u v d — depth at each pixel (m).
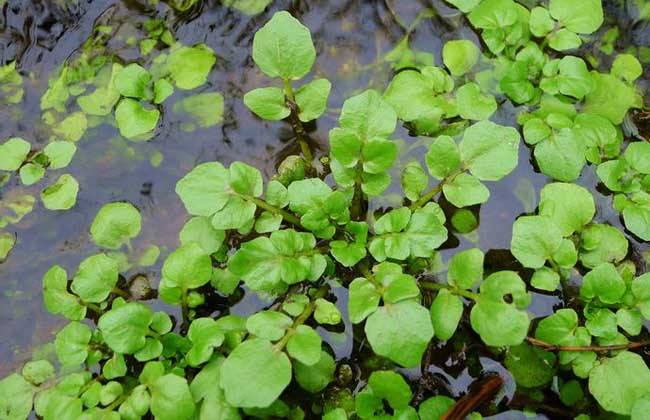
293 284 0.44
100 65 0.49
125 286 0.45
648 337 0.43
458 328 0.44
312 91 0.46
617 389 0.41
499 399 0.43
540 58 0.47
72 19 0.49
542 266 0.43
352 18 0.49
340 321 0.44
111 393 0.42
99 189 0.47
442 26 0.49
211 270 0.43
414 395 0.43
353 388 0.43
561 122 0.45
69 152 0.47
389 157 0.43
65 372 0.43
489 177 0.44
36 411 0.42
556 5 0.48
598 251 0.44
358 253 0.43
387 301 0.41
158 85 0.48
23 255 0.46
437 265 0.44
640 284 0.42
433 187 0.46
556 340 0.42
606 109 0.47
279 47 0.45
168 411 0.40
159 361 0.42
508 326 0.41
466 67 0.48
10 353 0.44
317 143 0.47
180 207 0.46
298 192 0.43
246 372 0.40
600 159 0.45
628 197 0.45
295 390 0.43
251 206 0.43
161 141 0.47
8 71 0.49
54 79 0.49
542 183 0.46
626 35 0.49
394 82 0.47
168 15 0.49
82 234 0.46
